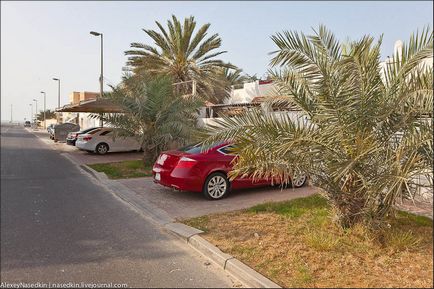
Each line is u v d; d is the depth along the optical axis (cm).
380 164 457
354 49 452
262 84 2177
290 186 922
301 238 520
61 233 582
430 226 575
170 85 1381
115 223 641
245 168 490
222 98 2683
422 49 445
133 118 1340
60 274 431
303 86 518
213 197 802
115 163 1497
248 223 599
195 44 2491
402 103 438
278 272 415
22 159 1697
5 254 491
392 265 435
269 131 473
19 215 688
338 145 467
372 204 477
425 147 439
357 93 459
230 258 452
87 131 2098
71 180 1120
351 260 445
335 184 501
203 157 788
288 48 489
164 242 542
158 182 844
